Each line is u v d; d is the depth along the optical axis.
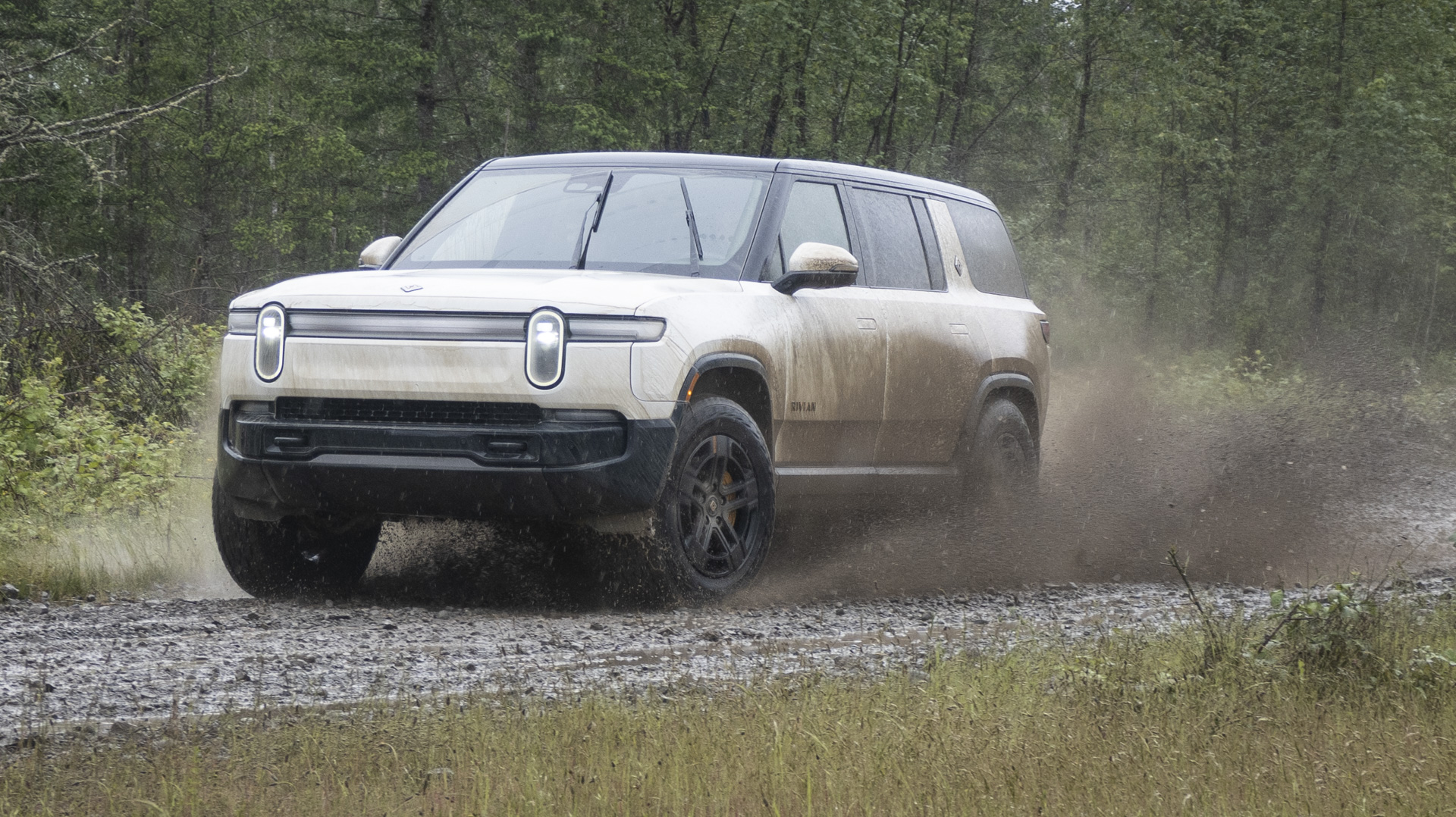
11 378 18.36
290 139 54.53
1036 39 71.00
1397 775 5.43
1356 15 59.75
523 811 4.70
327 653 7.56
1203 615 8.23
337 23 57.41
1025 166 72.88
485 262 10.66
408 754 5.31
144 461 16.52
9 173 37.47
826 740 5.54
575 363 8.77
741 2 55.56
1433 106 60.69
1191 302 59.81
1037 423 14.02
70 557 10.82
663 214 10.78
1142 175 63.25
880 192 12.42
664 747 5.45
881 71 54.69
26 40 47.50
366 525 10.16
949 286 12.93
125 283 48.59
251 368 9.25
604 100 57.56
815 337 10.70
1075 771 5.30
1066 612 10.20
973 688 6.64
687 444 9.26
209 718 5.91
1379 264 60.47
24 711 6.07
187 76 54.25
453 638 8.13
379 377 8.91
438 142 56.91
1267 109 62.34
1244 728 6.13
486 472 8.70
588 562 10.30
